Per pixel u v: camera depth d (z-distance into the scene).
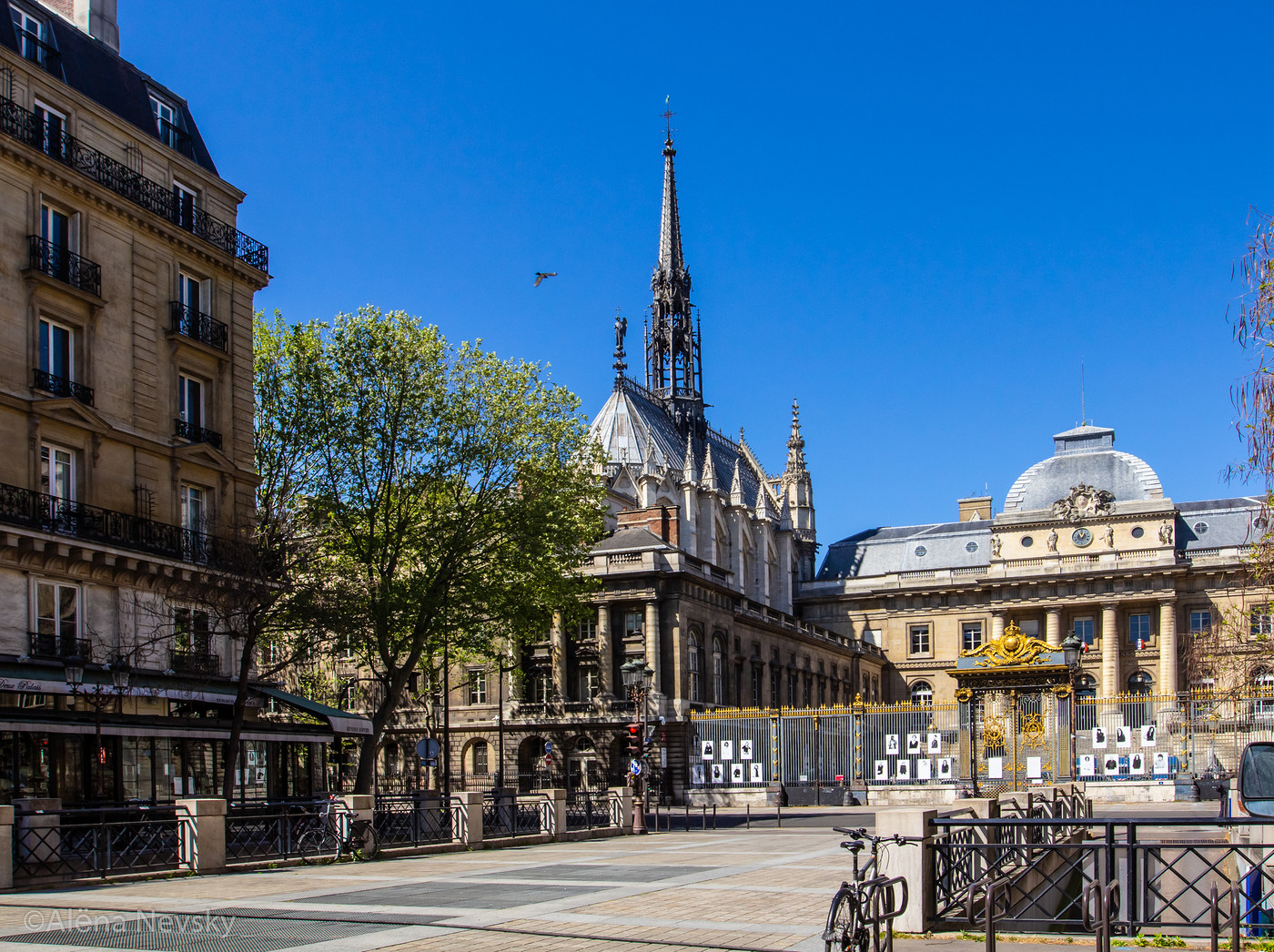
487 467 56.19
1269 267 23.97
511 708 79.75
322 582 47.03
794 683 102.94
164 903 21.16
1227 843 16.41
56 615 37.91
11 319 37.47
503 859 31.22
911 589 123.69
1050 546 114.44
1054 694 47.03
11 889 23.31
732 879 24.80
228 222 47.94
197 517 44.56
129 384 41.72
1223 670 30.27
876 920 15.42
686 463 114.50
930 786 60.09
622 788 46.06
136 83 45.16
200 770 42.22
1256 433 23.92
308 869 28.52
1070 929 21.05
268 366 54.66
